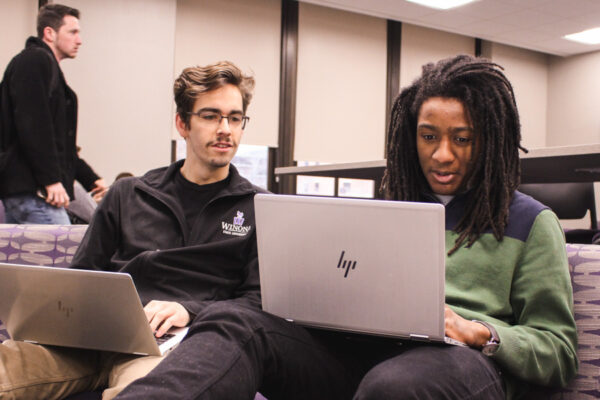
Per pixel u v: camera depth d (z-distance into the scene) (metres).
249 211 1.32
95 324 0.96
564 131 6.62
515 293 0.94
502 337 0.82
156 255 1.24
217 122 1.29
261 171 5.11
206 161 1.30
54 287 0.93
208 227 1.30
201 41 4.71
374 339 0.90
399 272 0.80
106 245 1.32
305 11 5.18
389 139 1.15
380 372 0.75
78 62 4.09
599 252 1.02
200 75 1.30
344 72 5.40
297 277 0.87
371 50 5.54
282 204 0.85
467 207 1.02
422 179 1.13
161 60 4.37
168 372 0.71
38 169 1.92
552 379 0.88
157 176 1.40
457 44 6.04
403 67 5.70
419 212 0.76
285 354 0.85
